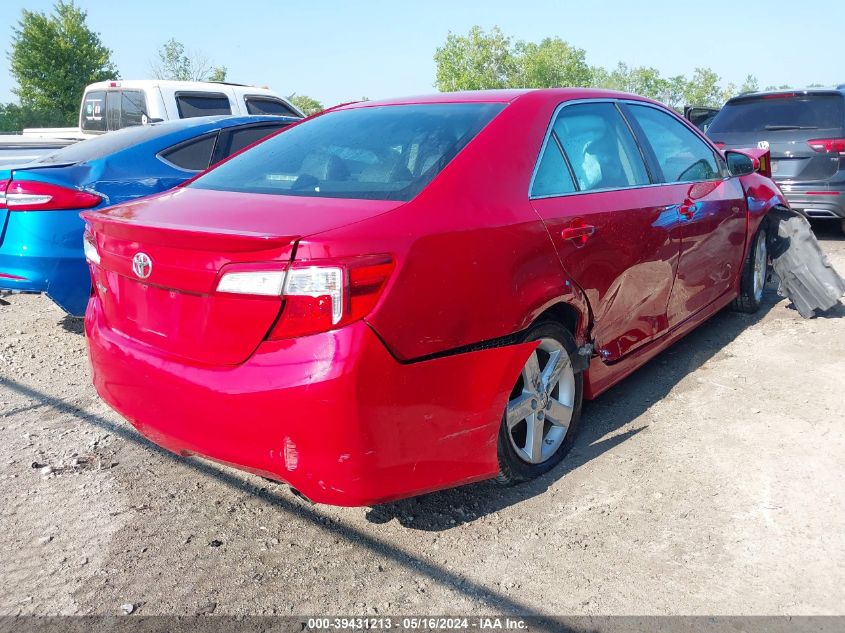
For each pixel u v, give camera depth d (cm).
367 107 364
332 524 296
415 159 292
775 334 496
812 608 236
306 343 233
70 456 360
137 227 262
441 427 257
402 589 256
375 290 235
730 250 476
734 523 283
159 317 269
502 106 323
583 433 364
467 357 261
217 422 247
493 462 281
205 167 600
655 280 379
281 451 239
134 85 1061
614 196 349
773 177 802
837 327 504
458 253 259
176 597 255
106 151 558
